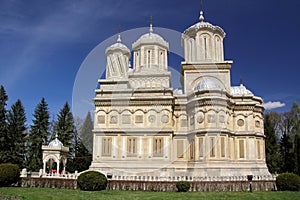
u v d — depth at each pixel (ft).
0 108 167.63
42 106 192.65
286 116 220.43
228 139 127.03
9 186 99.09
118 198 70.44
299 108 207.00
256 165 130.41
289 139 183.83
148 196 74.79
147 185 90.99
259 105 140.05
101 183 89.45
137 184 91.56
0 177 96.37
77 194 78.43
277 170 174.40
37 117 190.08
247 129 134.51
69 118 198.59
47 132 190.70
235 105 136.46
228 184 91.66
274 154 184.44
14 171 99.45
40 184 100.12
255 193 84.28
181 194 80.38
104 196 74.23
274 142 187.42
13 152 166.81
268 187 94.68
